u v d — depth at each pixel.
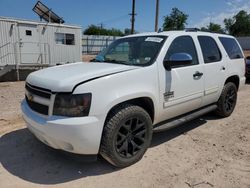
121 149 3.35
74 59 17.27
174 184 3.09
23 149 3.97
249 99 7.57
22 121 5.32
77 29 17.19
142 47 4.09
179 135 4.62
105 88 3.10
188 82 4.22
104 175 3.27
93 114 3.00
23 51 14.77
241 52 5.99
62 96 2.97
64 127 2.91
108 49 4.68
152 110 3.75
